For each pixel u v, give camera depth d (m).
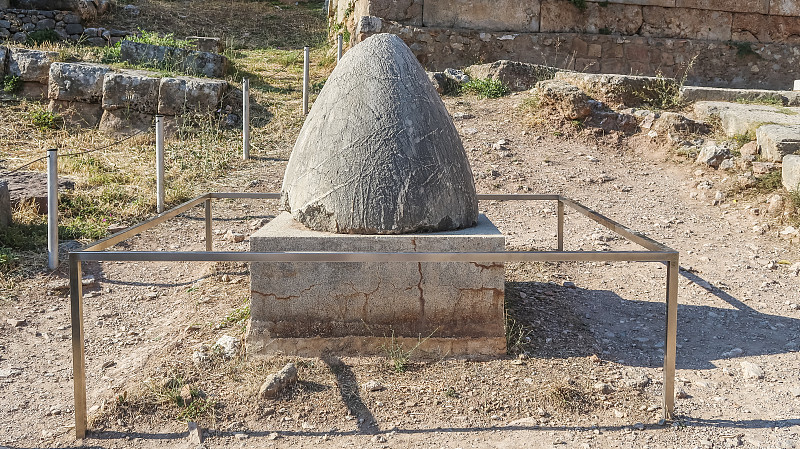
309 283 3.64
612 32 11.23
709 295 4.84
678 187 7.20
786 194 6.49
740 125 7.94
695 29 11.33
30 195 6.00
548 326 4.15
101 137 8.46
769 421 3.22
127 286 4.89
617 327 4.29
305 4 16.22
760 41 11.45
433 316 3.69
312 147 3.77
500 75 9.98
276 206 6.64
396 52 3.89
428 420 3.18
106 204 6.32
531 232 6.07
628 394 3.41
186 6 14.45
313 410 3.24
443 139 3.78
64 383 3.62
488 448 2.97
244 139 7.73
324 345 3.68
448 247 3.58
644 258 3.07
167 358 3.70
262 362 3.60
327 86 3.92
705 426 3.17
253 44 12.91
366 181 3.61
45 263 5.11
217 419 3.18
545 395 3.35
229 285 4.78
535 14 11.05
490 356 3.71
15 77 9.04
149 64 9.66
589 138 8.43
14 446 3.02
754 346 4.08
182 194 6.67
